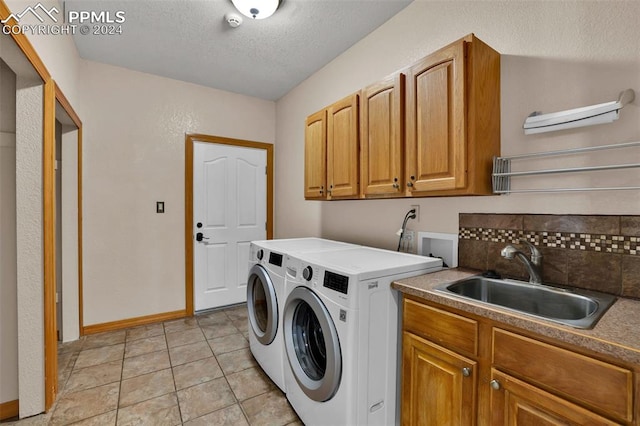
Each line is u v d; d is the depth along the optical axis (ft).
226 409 5.78
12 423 5.34
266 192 12.32
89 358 7.63
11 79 5.60
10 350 5.54
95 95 9.09
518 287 4.64
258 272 6.86
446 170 4.81
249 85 10.87
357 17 7.09
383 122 5.90
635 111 3.86
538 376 3.12
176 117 10.36
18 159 5.39
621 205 3.97
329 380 4.54
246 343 8.52
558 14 4.52
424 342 4.29
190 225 10.60
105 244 9.32
